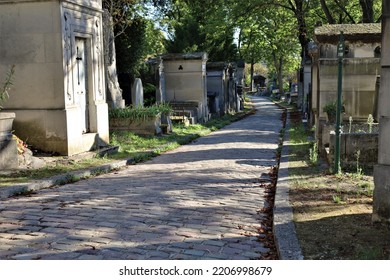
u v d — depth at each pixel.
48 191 7.93
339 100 8.84
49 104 10.98
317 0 29.95
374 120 13.13
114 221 6.07
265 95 78.38
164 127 17.47
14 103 11.12
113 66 19.41
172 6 35.56
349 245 4.85
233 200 7.35
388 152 5.42
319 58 13.48
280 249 4.76
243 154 12.80
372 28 13.52
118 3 20.53
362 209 6.28
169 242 5.27
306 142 14.24
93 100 12.33
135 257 4.79
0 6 10.98
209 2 31.45
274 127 22.14
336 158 8.91
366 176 8.67
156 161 11.83
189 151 13.71
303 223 5.68
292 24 36.69
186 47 33.53
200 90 25.33
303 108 27.14
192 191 7.96
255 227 5.93
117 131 16.31
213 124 23.23
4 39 11.05
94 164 10.46
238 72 43.25
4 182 8.13
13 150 9.31
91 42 12.24
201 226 5.91
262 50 61.22
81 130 11.67
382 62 5.36
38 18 10.81
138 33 25.45
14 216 6.29
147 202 7.11
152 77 28.86
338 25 14.15
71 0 11.06
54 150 11.06
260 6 30.95
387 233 5.25
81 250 4.98
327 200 6.81
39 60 10.91
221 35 35.34
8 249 5.00
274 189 8.18
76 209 6.66
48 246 5.11
